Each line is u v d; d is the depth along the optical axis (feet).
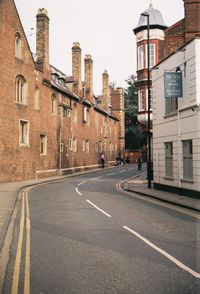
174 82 48.03
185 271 16.52
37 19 96.84
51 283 15.15
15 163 77.71
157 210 36.76
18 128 79.25
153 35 91.30
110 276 15.92
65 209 37.27
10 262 18.38
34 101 88.79
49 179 86.79
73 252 20.17
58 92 107.14
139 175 103.60
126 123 237.25
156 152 61.16
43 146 96.17
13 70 76.69
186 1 55.06
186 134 47.55
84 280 15.44
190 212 35.42
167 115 54.70
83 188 63.77
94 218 31.58
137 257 18.95
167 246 21.35
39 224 29.04
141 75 93.50
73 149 126.31
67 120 116.06
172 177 53.83
